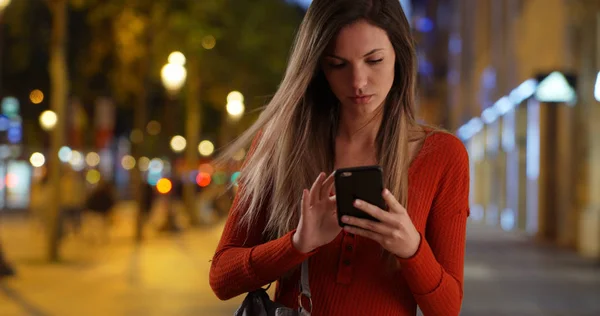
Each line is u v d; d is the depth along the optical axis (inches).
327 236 103.3
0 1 686.5
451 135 113.7
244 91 1445.6
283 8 1323.8
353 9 106.8
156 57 1079.6
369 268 108.7
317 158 114.0
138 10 951.0
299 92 110.0
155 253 947.3
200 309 495.2
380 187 99.6
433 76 2581.2
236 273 109.0
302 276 109.1
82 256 880.3
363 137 114.2
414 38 110.7
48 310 483.8
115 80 1122.7
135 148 1184.2
